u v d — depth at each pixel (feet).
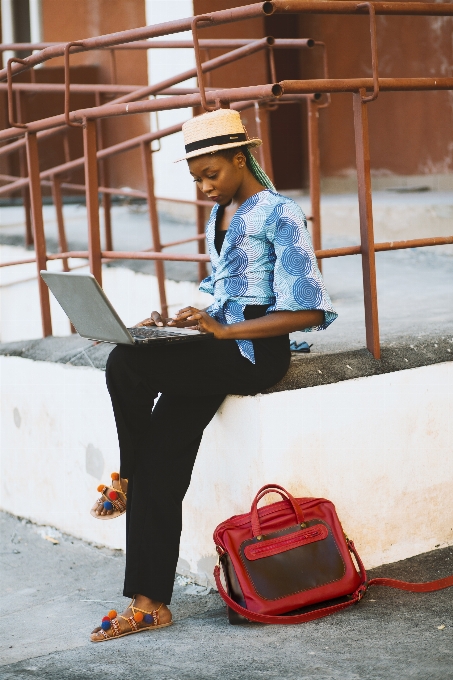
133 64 33.50
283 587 10.50
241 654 9.69
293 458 11.32
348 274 21.93
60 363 14.73
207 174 10.43
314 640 9.89
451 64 28.45
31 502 16.02
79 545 14.76
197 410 11.03
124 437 10.55
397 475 12.23
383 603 10.82
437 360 12.48
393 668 8.98
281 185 34.12
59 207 21.95
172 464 10.84
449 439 12.67
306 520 10.82
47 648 10.79
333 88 11.34
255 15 10.73
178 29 11.59
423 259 23.29
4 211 33.47
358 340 12.96
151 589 10.78
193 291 21.95
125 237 27.99
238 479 11.51
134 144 19.83
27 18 41.16
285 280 10.31
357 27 31.19
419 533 12.51
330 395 11.53
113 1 34.27
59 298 10.43
